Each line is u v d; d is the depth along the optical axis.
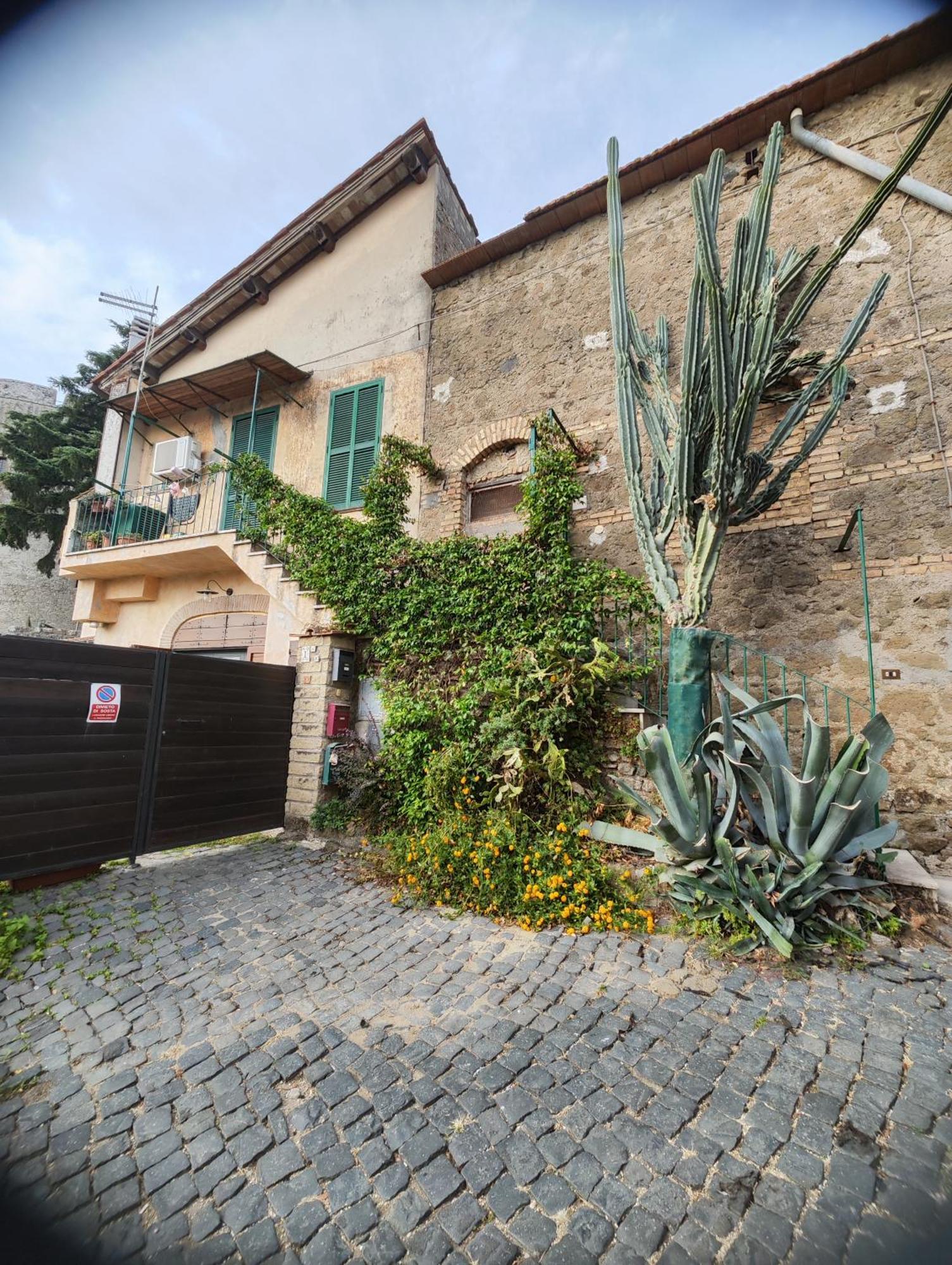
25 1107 2.11
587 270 7.12
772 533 5.51
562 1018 2.63
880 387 5.25
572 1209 1.68
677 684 4.24
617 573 5.66
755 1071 2.24
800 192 5.93
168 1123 2.03
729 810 3.54
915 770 4.70
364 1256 1.55
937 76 5.42
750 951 3.14
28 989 2.93
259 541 7.41
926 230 5.28
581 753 4.93
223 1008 2.76
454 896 4.09
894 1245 1.54
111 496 9.96
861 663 5.00
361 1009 2.75
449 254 9.12
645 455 6.38
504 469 7.36
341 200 9.15
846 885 3.38
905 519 5.00
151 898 4.13
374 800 5.80
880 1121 1.96
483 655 5.93
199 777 5.36
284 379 9.22
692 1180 1.76
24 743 4.21
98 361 18.97
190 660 5.40
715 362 3.78
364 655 6.79
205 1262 1.54
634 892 3.81
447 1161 1.85
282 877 4.70
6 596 17.20
